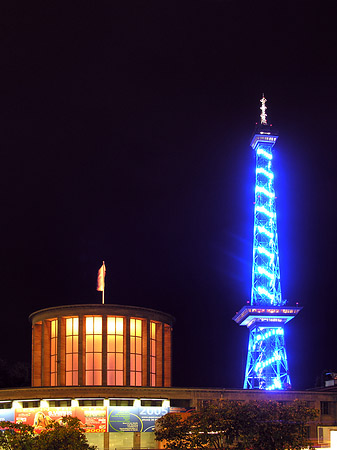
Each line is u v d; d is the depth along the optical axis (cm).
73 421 7769
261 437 8238
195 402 12156
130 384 12644
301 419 8488
